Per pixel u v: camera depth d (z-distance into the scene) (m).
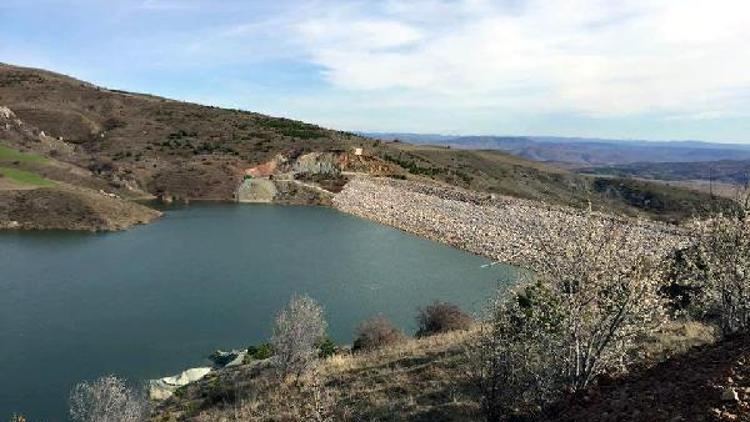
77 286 37.00
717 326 13.42
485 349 11.59
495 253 47.84
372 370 16.66
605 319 9.91
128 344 26.94
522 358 10.89
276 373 18.14
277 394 16.45
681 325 14.65
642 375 9.25
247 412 15.46
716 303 12.74
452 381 14.24
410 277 40.72
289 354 17.94
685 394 7.50
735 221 12.05
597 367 9.98
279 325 18.70
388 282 39.19
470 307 31.89
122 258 45.84
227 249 50.41
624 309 9.69
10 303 33.06
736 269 11.89
